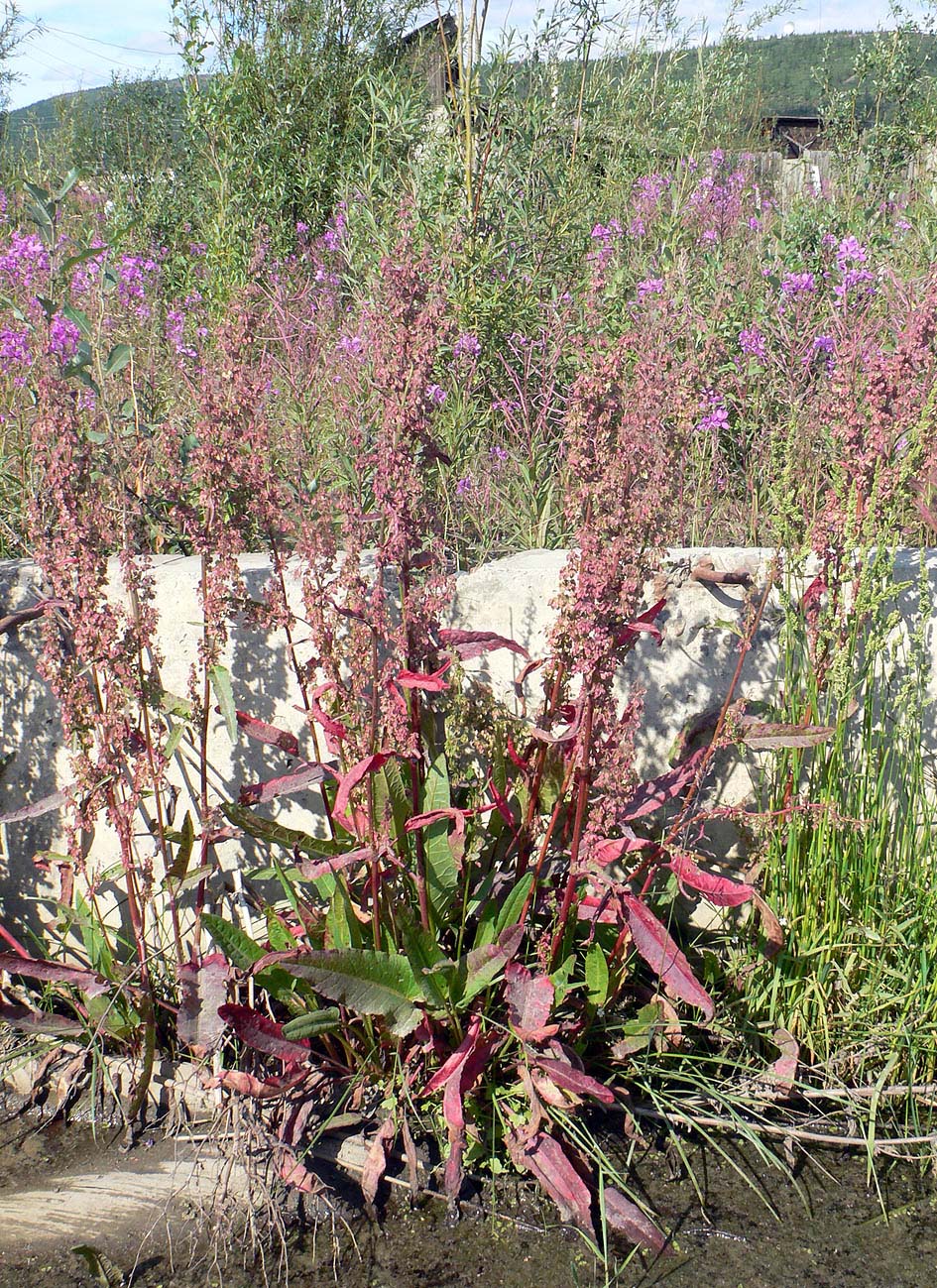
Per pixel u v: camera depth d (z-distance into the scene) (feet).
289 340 15.80
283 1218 7.82
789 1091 8.70
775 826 9.00
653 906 9.72
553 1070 7.72
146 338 15.74
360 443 11.74
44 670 8.30
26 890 10.23
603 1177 7.84
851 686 8.67
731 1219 7.75
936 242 19.86
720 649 9.45
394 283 7.34
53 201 12.02
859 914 8.98
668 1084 8.86
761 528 13.52
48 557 8.23
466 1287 7.23
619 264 18.88
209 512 8.34
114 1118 8.82
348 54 35.42
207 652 8.52
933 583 9.40
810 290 17.11
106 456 9.04
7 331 12.58
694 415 8.36
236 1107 8.41
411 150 20.42
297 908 8.46
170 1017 9.30
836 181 25.68
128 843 8.50
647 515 7.46
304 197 30.01
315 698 8.17
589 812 8.70
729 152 29.60
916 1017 8.80
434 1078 7.94
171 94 45.11
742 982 9.27
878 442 8.33
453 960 8.41
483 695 8.65
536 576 9.45
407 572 7.72
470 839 9.23
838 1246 7.50
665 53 25.36
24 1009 9.13
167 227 28.45
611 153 24.36
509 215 18.30
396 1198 7.97
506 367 15.92
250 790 8.27
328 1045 8.63
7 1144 8.67
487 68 19.74
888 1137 8.42
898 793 9.30
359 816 8.30
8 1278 7.42
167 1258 7.57
